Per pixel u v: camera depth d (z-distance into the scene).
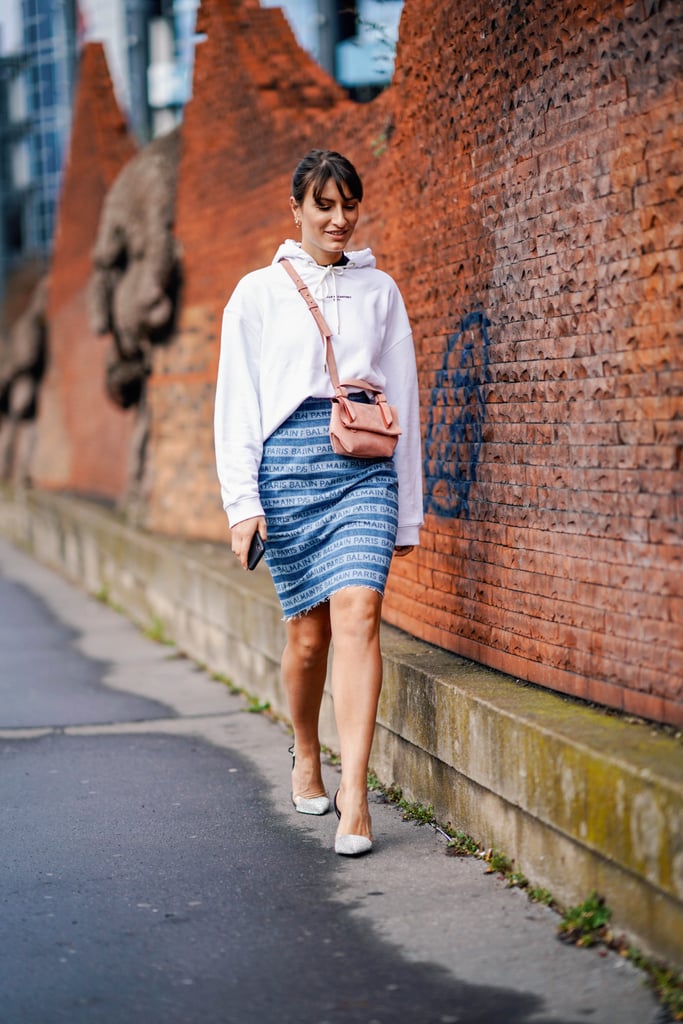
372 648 4.02
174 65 15.41
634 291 3.51
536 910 3.51
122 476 12.35
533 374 4.11
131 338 10.00
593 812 3.23
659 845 2.95
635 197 3.50
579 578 3.83
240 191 8.24
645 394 3.47
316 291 4.09
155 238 9.48
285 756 5.54
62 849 4.31
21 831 4.54
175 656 8.25
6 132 31.05
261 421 4.12
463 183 4.68
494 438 4.41
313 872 3.95
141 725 6.30
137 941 3.45
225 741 5.89
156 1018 2.97
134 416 11.62
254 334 4.11
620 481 3.59
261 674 6.60
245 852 4.20
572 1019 2.84
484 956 3.22
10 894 3.87
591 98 3.73
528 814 3.64
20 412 17.50
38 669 8.00
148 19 14.83
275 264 4.17
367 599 3.98
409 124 5.26
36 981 3.21
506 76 4.30
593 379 3.74
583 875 3.35
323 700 5.55
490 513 4.45
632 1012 2.85
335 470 4.05
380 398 4.13
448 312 4.84
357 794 4.06
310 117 7.03
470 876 3.82
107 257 10.46
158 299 9.54
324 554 4.05
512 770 3.67
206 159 8.83
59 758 5.66
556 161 3.95
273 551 4.14
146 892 3.85
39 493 15.66
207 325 9.07
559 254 3.94
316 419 4.07
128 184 10.12
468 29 4.61
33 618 10.23
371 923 3.49
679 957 2.94
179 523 9.66
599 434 3.71
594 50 3.71
